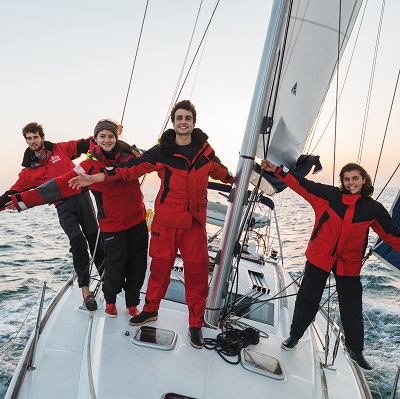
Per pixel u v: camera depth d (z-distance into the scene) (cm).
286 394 182
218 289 241
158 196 215
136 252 237
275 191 304
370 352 521
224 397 171
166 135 204
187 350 205
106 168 201
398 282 926
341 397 208
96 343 199
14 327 670
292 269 1152
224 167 229
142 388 167
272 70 222
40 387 176
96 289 270
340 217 223
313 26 294
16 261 1393
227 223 236
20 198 203
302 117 304
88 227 277
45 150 269
